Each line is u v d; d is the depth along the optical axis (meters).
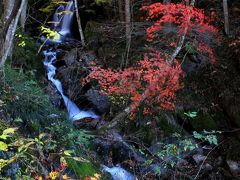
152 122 7.18
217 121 7.35
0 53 3.11
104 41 9.23
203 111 7.43
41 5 11.58
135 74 7.06
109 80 7.05
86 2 11.23
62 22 11.69
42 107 5.24
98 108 7.79
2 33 3.07
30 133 4.58
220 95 7.50
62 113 5.96
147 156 6.44
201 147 6.88
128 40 8.34
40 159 3.74
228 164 6.36
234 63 7.82
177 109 7.43
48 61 9.32
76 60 8.88
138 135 7.00
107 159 6.00
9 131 2.40
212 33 7.70
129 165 5.97
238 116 7.02
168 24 7.39
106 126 6.60
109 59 8.67
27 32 10.73
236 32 8.39
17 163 3.48
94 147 6.02
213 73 7.81
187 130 7.38
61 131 5.00
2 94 4.64
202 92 7.71
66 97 8.19
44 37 10.94
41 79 8.41
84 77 8.20
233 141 6.77
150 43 8.02
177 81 7.05
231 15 9.36
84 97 7.95
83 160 2.93
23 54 8.34
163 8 6.81
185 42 7.86
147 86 6.78
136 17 9.76
